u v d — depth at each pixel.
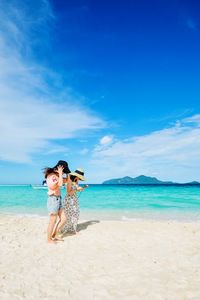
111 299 4.18
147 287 4.61
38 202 20.42
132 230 9.07
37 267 5.49
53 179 7.43
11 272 5.20
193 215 14.20
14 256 6.16
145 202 21.41
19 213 14.36
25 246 7.00
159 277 5.03
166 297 4.26
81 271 5.30
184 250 6.77
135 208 17.16
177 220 12.49
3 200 22.31
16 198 24.61
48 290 4.46
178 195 31.39
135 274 5.16
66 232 8.62
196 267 5.56
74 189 8.47
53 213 7.38
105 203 20.52
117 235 8.30
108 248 6.89
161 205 18.91
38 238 7.89
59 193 7.63
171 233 8.65
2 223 10.34
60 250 6.69
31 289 4.49
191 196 29.38
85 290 4.48
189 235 8.39
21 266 5.53
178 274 5.18
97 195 31.75
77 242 7.45
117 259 6.03
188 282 4.82
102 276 5.05
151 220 12.17
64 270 5.34
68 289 4.51
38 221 10.87
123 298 4.22
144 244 7.30
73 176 8.59
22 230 9.02
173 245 7.23
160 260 5.98
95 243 7.35
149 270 5.38
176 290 4.50
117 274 5.16
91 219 12.55
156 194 33.97
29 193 34.72
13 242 7.36
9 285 4.62
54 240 7.59
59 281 4.82
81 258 6.08
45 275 5.08
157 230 9.10
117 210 16.11
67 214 8.46
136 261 5.90
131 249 6.81
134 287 4.61
